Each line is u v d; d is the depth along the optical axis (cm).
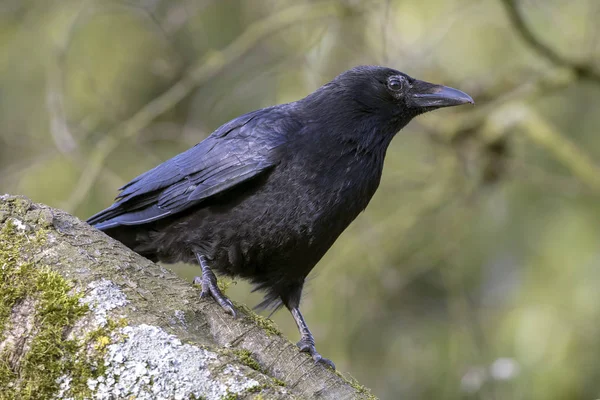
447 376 1240
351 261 1241
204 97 1329
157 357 477
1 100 1405
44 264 505
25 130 1395
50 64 1187
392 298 1319
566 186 1231
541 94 1228
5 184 1298
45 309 485
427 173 1303
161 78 1397
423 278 1343
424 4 1330
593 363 1180
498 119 1263
